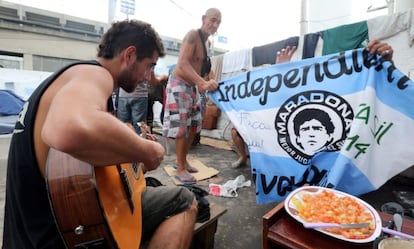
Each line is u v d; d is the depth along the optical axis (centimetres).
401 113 123
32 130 57
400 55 211
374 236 70
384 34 218
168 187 96
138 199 88
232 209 162
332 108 138
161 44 87
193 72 193
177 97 202
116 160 55
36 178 57
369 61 132
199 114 221
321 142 138
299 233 76
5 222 67
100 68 64
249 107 165
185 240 87
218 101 182
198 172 230
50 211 58
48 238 58
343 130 134
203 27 203
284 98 153
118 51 76
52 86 59
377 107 128
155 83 362
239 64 338
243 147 252
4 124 355
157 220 89
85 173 54
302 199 89
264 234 78
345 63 139
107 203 61
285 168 145
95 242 55
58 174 54
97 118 48
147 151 61
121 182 75
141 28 80
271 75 162
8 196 63
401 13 209
